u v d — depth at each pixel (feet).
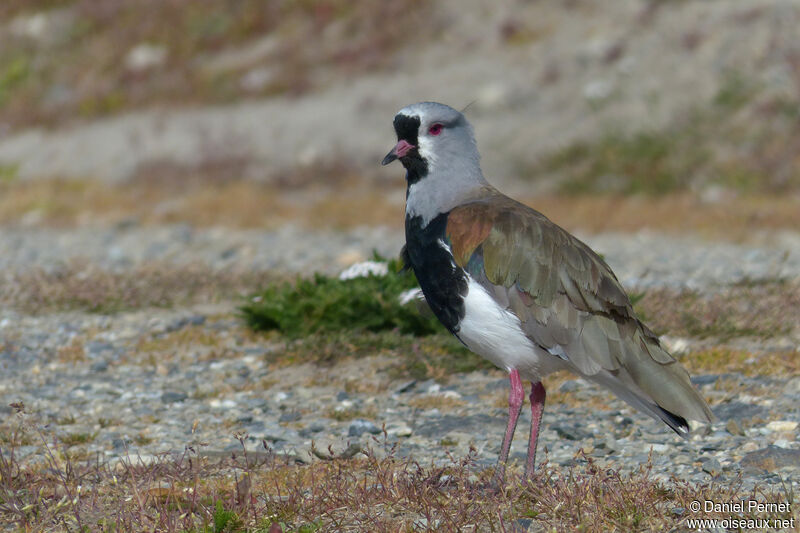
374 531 23.08
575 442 31.09
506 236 24.72
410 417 34.37
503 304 24.56
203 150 105.70
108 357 43.27
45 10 137.80
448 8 123.75
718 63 103.09
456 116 26.18
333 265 63.62
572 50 111.96
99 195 95.40
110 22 133.18
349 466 28.60
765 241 70.13
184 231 79.00
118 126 115.14
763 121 94.53
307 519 23.90
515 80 110.01
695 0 113.50
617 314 24.86
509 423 25.29
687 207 82.74
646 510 23.25
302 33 125.80
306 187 99.25
